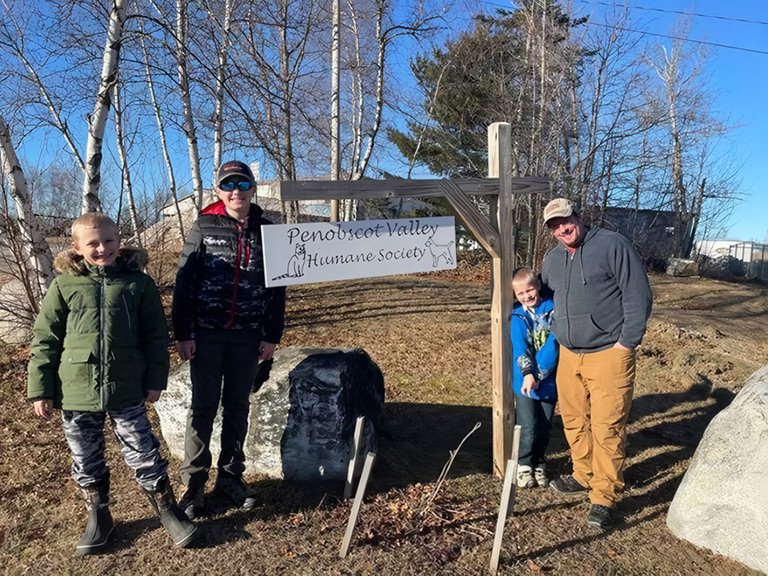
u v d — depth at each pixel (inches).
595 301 122.3
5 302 246.7
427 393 210.1
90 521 110.1
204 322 117.5
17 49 266.5
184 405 146.9
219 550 109.6
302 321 317.4
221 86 355.6
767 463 110.1
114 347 103.7
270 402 138.1
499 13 692.1
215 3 381.1
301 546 110.9
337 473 133.0
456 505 127.8
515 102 619.5
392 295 398.9
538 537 116.9
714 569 110.1
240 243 116.7
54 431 167.2
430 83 743.7
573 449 135.7
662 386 223.3
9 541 113.7
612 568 107.3
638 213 922.1
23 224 240.8
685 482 121.5
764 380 120.9
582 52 608.1
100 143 237.1
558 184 563.5
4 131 233.8
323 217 766.5
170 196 360.2
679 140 835.4
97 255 102.7
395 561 106.8
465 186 130.9
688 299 500.1
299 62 421.7
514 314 137.6
